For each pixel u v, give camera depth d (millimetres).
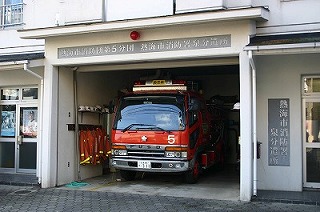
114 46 10898
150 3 10438
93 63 11297
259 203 9211
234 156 17062
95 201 9633
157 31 10352
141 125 11391
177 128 11133
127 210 8734
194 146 11641
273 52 8758
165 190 10977
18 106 13062
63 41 11469
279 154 10266
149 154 11188
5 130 13281
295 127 10180
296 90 10195
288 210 8523
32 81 12688
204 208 8836
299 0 9898
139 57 10586
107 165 14039
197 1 9812
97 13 10953
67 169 12078
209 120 13633
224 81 17328
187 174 11766
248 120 9484
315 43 8242
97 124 13547
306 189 10227
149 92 11758
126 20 10219
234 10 9242
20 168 13008
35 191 10875
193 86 12789
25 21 12773
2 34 13148
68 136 12156
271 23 10047
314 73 10109
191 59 10594
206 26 9875
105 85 14047
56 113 11727
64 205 9242
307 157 10297
